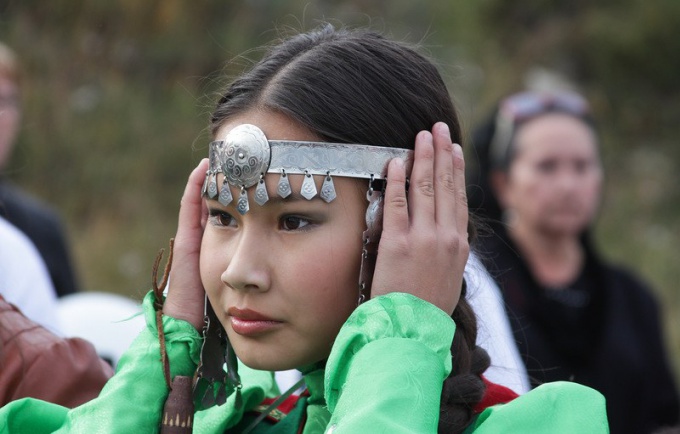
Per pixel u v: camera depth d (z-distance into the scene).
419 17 18.58
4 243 6.29
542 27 20.97
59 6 15.74
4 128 8.03
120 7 15.97
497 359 4.96
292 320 3.74
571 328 7.78
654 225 18.64
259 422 4.41
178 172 15.85
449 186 3.88
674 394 8.09
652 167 19.97
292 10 16.47
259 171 3.73
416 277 3.76
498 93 18.11
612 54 20.75
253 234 3.76
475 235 4.40
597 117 20.27
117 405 4.02
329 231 3.75
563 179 7.93
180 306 4.22
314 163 3.73
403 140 3.88
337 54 3.91
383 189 3.81
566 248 8.00
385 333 3.66
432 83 4.04
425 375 3.59
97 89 15.82
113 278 14.01
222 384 4.17
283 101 3.79
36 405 4.21
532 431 3.63
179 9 16.20
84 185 15.23
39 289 6.41
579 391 3.72
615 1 21.20
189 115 16.08
